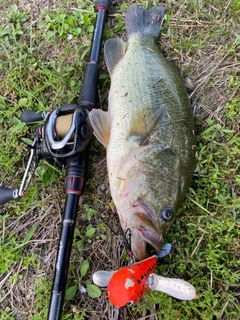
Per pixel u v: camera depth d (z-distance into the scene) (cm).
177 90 35
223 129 38
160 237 31
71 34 42
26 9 44
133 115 34
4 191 36
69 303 36
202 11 42
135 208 31
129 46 38
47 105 41
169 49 41
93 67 37
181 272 36
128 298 28
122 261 37
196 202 36
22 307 37
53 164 38
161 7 41
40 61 42
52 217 39
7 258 38
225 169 37
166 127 33
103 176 39
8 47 43
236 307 35
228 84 40
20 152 40
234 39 41
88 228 37
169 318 35
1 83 42
